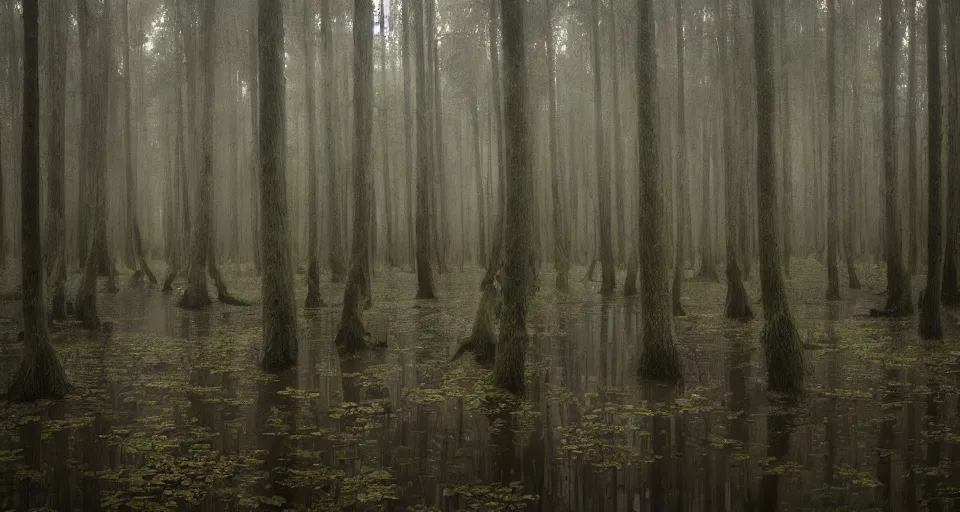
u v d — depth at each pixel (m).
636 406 7.84
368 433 6.79
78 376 9.46
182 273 30.08
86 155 22.16
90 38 19.64
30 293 8.22
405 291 23.44
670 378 9.26
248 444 6.41
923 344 11.73
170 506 4.93
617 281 27.58
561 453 6.18
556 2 23.95
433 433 6.80
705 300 19.80
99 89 18.56
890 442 6.39
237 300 19.17
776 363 8.42
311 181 19.62
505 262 8.73
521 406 7.88
